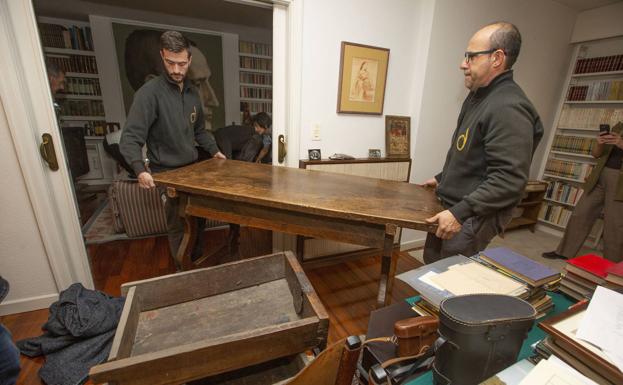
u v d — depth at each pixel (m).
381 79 2.24
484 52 1.16
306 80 2.00
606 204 2.44
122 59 3.86
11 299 1.65
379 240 1.17
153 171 1.78
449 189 1.33
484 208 1.10
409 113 2.46
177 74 1.55
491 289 0.83
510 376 0.58
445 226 1.08
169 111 1.63
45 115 1.49
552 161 3.38
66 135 3.38
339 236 1.22
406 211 1.18
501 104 1.10
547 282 0.88
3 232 1.55
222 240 2.79
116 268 2.22
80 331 1.37
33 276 1.67
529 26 2.69
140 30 3.82
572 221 2.67
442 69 2.34
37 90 1.45
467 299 0.62
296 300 1.06
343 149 2.28
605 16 2.79
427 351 0.63
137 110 1.52
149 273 2.16
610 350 0.56
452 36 2.29
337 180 1.58
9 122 1.40
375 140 2.38
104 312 1.47
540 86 3.06
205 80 4.29
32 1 1.36
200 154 2.34
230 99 4.51
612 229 2.41
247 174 1.59
